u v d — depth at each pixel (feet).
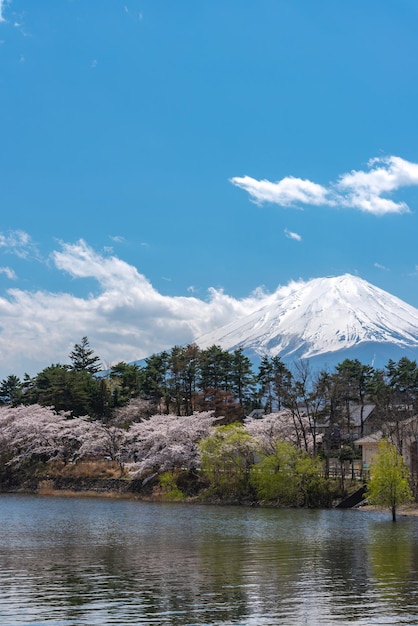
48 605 89.04
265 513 227.81
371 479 213.87
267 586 100.99
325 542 150.92
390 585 101.96
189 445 303.68
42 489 328.90
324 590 98.32
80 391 397.80
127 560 124.77
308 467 259.39
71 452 355.56
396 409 288.71
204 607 88.48
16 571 112.57
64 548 140.56
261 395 355.36
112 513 224.94
